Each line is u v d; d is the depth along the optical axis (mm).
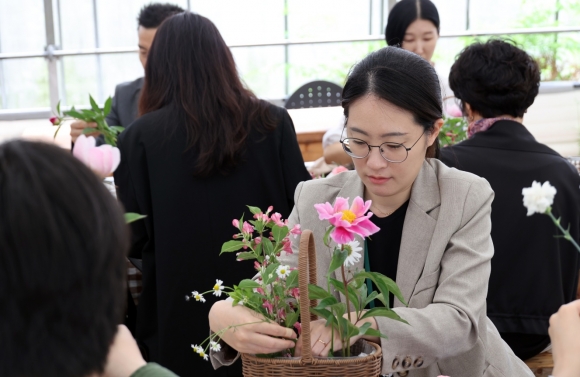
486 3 7027
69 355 640
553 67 7172
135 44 6801
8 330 618
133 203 2010
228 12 6793
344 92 1326
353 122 1295
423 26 3145
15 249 596
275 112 2055
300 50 7004
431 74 1303
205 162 1938
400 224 1423
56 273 610
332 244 1416
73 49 6723
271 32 6898
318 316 1234
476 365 1384
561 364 943
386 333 1222
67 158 645
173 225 1975
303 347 1084
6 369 629
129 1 6699
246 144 1994
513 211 1963
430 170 1432
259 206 2018
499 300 1982
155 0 6719
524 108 2082
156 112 2000
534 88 2059
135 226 2037
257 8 6820
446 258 1359
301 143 3424
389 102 1256
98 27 6715
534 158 1999
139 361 854
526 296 1972
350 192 1460
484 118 2104
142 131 1983
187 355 2020
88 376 670
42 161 623
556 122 5125
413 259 1377
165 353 2021
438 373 1402
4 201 598
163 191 1971
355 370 1104
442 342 1252
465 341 1289
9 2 6527
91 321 649
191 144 1944
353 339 1186
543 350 2057
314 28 6938
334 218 1066
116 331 693
